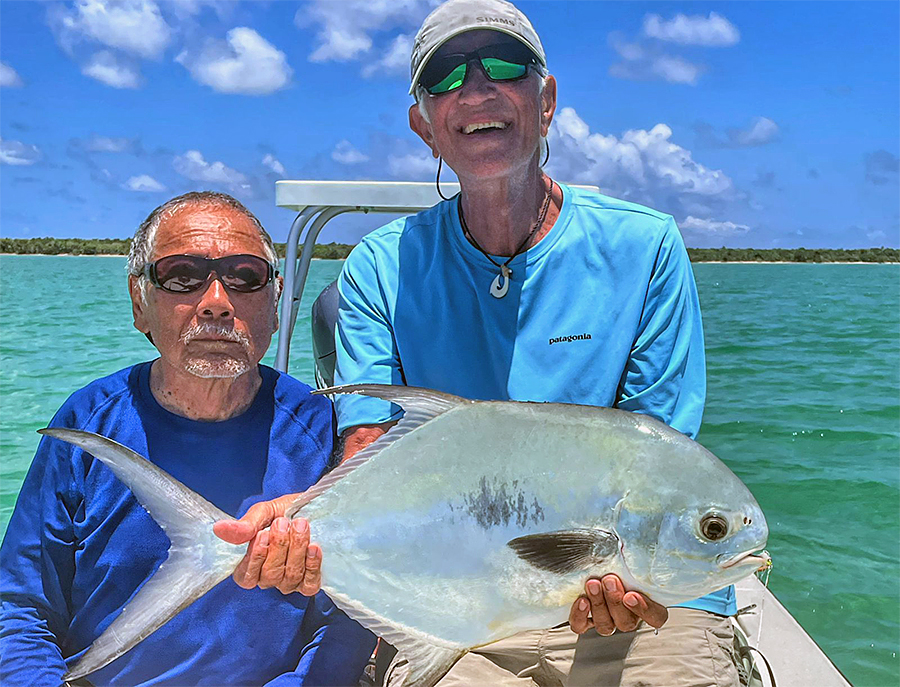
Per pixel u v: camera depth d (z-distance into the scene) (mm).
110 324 23188
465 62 2826
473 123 2854
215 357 2578
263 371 2871
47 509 2621
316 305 4352
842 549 6750
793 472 8945
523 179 2922
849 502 7938
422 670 2250
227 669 2619
